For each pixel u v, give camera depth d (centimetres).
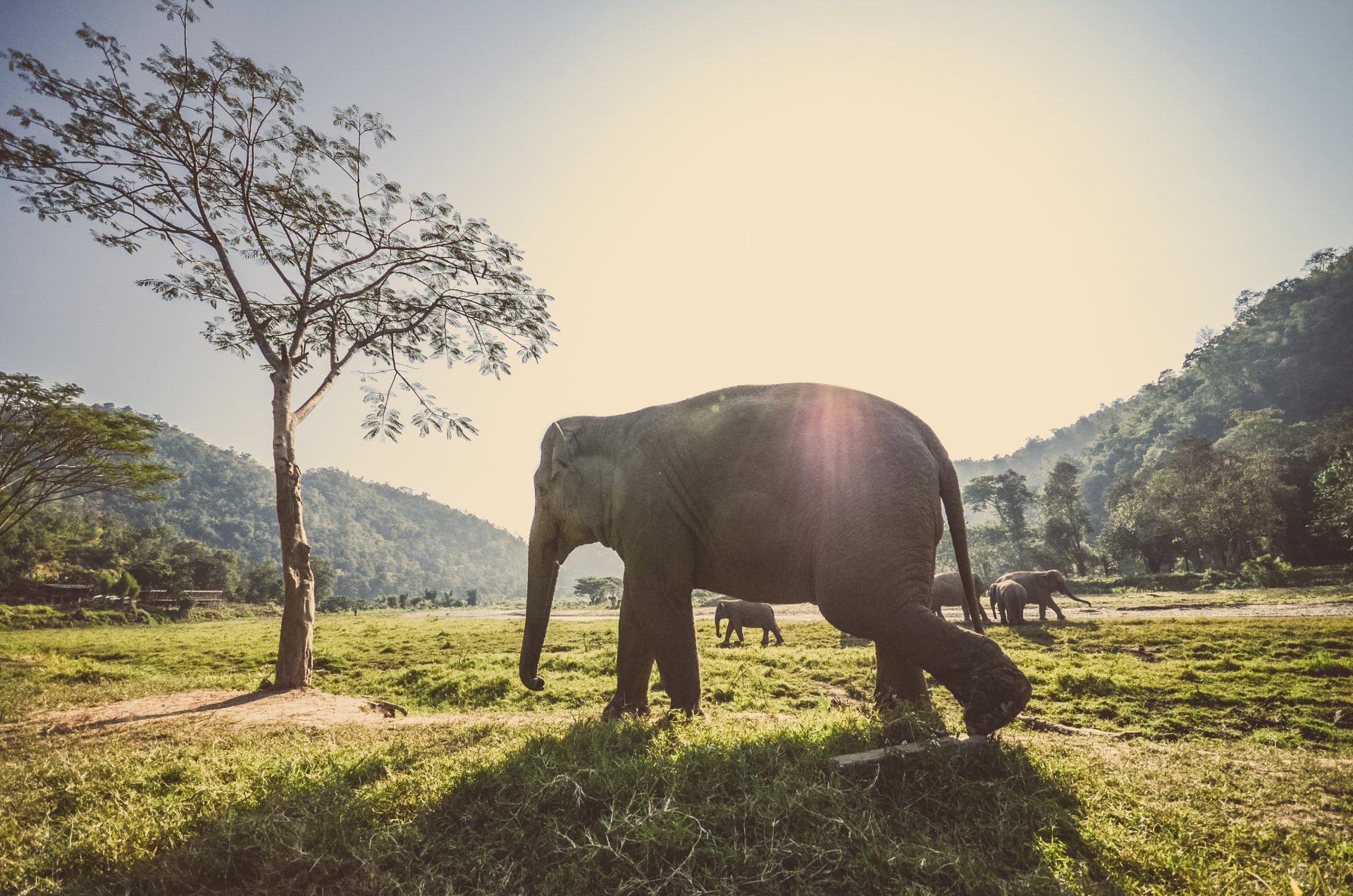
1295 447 7475
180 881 297
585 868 289
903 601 432
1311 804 385
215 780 437
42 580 7250
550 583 705
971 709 409
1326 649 1373
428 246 1454
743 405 550
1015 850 314
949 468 523
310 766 442
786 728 490
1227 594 3828
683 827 305
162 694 1163
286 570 1217
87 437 2333
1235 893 271
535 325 1554
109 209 1271
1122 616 2633
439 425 1611
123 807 393
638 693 637
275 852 303
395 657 2022
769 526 505
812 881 285
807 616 3384
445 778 387
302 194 1365
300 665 1186
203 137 1271
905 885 279
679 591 556
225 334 1517
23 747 680
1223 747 568
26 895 299
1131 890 279
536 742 443
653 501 562
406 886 283
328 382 1383
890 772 375
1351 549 5488
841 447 487
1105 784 392
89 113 1183
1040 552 8344
